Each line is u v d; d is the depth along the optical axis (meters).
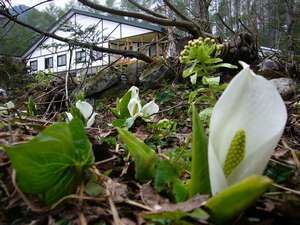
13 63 2.47
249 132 0.27
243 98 0.27
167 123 0.69
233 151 0.26
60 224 0.26
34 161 0.26
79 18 5.40
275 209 0.28
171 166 0.30
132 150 0.34
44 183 0.27
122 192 0.30
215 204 0.24
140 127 0.73
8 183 0.30
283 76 1.64
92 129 0.65
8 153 0.25
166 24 1.96
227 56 1.79
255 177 0.22
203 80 0.71
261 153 0.26
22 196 0.26
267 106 0.27
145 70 1.92
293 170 0.35
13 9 1.74
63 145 0.27
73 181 0.28
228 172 0.26
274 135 0.26
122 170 0.37
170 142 0.61
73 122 0.29
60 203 0.28
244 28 2.08
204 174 0.27
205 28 2.32
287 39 2.24
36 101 1.73
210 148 0.25
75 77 2.19
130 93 0.79
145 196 0.29
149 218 0.24
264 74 1.65
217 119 0.27
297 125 0.64
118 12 1.92
